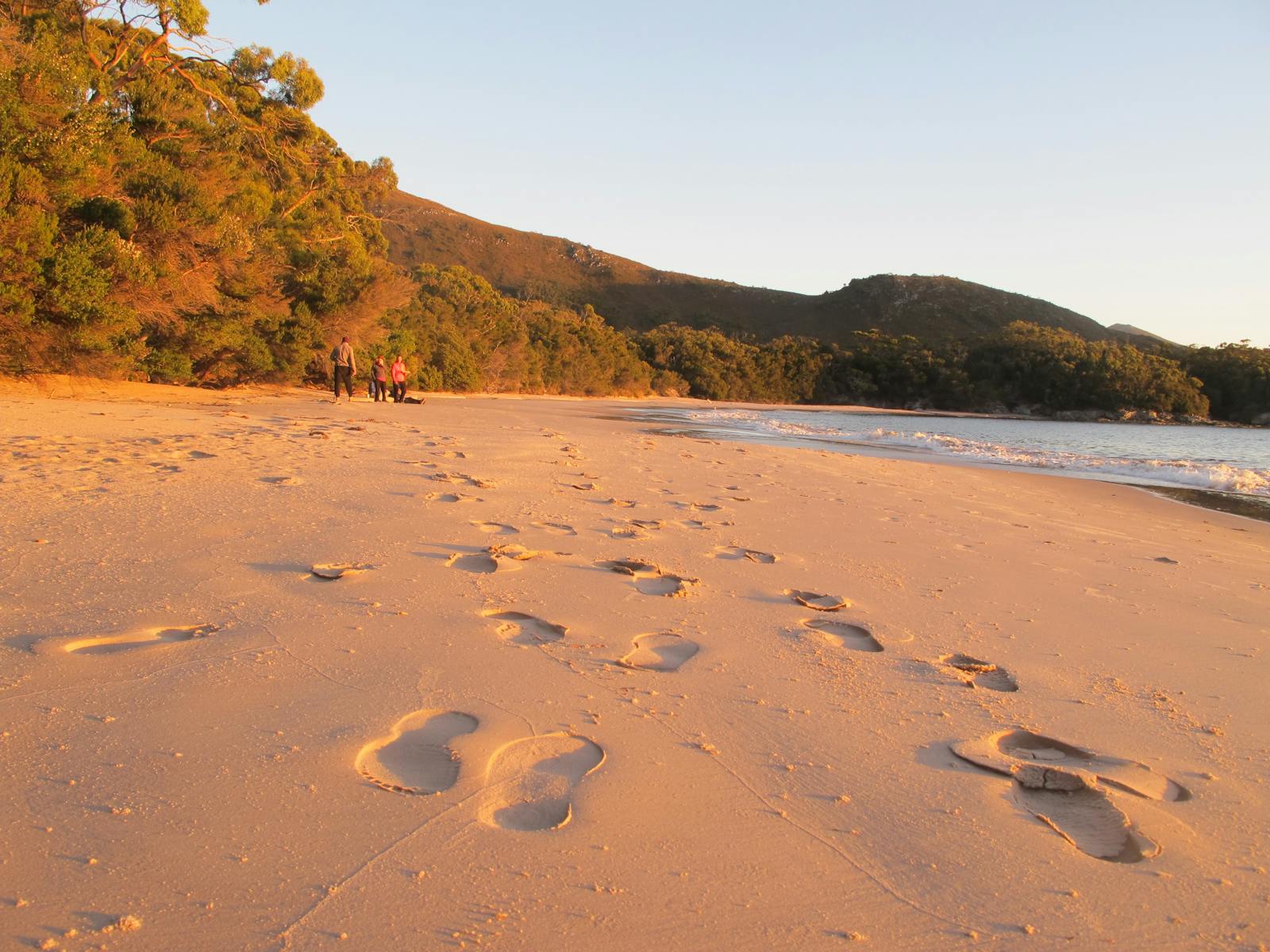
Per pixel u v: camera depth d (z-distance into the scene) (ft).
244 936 6.03
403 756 8.86
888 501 29.63
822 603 15.52
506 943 6.14
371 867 6.91
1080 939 6.62
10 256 48.67
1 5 71.05
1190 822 8.48
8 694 9.73
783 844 7.70
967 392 276.82
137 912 6.22
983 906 6.98
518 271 507.71
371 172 131.13
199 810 7.59
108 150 58.34
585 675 11.35
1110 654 13.80
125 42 77.25
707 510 24.45
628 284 529.04
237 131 94.94
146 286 57.06
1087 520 29.71
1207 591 18.84
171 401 57.41
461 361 140.15
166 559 15.52
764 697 11.07
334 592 14.16
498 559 16.53
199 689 10.15
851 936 6.51
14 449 26.99
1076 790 8.98
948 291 534.78
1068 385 255.91
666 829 7.80
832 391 300.40
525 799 8.16
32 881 6.49
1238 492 43.47
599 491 26.09
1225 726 10.96
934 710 10.98
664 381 256.93
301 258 89.76
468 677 11.01
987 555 21.30
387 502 21.53
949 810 8.46
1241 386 242.78
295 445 32.89
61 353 54.24
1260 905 7.13
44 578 13.98
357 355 92.89
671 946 6.25
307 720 9.50
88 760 8.36
